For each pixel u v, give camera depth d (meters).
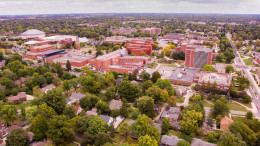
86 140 114.12
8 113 134.38
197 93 199.25
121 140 127.06
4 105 138.12
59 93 155.50
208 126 140.62
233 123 128.50
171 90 189.00
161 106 174.88
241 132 120.31
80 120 130.50
